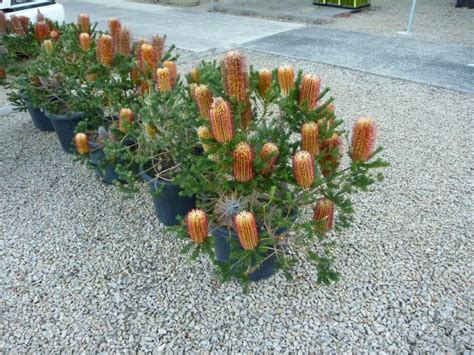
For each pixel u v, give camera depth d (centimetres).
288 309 235
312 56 623
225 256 252
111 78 320
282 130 223
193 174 236
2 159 404
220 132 179
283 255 228
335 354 210
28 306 246
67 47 357
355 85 521
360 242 278
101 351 219
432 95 483
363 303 236
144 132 275
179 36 759
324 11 888
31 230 308
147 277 262
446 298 235
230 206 217
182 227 209
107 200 339
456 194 320
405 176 345
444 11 852
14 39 413
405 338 215
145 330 228
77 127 329
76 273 268
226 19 880
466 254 264
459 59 585
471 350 208
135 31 800
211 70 248
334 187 215
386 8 905
